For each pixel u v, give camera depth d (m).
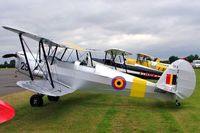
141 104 10.15
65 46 9.88
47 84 9.70
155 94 9.80
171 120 7.75
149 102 10.52
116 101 10.79
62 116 8.27
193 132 6.68
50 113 8.65
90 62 10.41
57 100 10.88
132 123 7.46
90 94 12.56
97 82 10.21
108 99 11.25
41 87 8.95
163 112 8.77
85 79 10.26
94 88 10.31
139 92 9.91
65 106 9.80
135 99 11.20
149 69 19.58
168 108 9.41
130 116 8.25
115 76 10.09
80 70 10.29
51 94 8.30
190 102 10.59
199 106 9.74
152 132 6.69
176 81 9.38
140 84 9.88
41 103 9.62
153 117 8.12
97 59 18.72
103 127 7.09
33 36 8.84
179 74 9.34
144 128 7.00
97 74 10.20
